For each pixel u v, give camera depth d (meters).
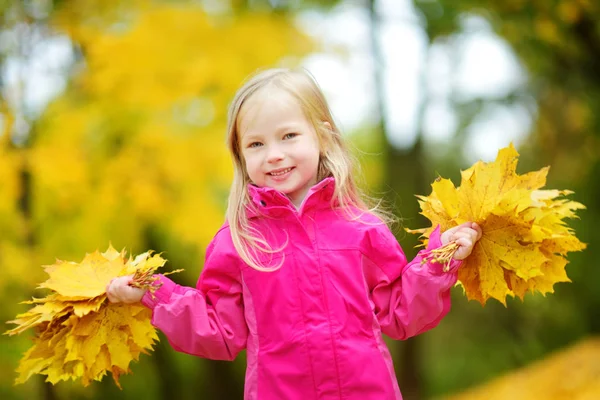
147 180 7.46
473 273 2.36
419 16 9.76
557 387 7.51
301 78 2.47
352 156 2.55
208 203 7.80
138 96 7.25
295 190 2.41
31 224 7.68
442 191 2.35
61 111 7.57
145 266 2.30
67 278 2.35
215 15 7.82
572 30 7.98
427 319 2.28
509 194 2.21
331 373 2.17
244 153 2.40
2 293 8.09
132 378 11.67
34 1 7.53
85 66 7.64
